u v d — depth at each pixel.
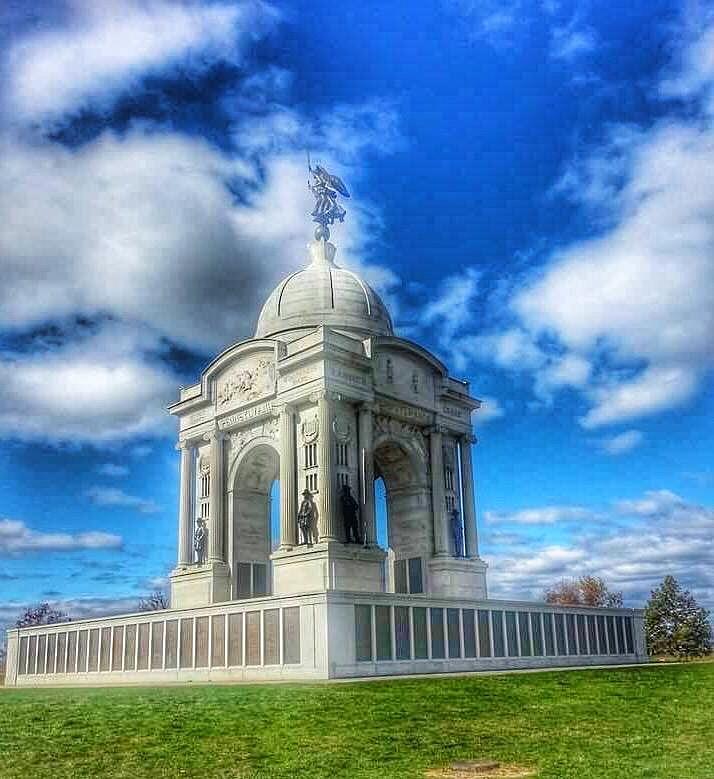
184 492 83.50
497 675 53.16
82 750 30.48
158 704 39.97
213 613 62.22
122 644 70.94
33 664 82.19
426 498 79.62
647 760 27.95
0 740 32.41
